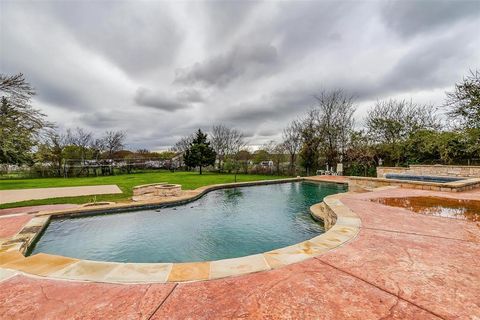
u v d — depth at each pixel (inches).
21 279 82.4
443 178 384.8
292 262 90.8
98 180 729.6
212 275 82.2
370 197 233.3
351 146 792.3
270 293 69.6
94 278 82.1
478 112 451.2
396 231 126.7
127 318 59.3
